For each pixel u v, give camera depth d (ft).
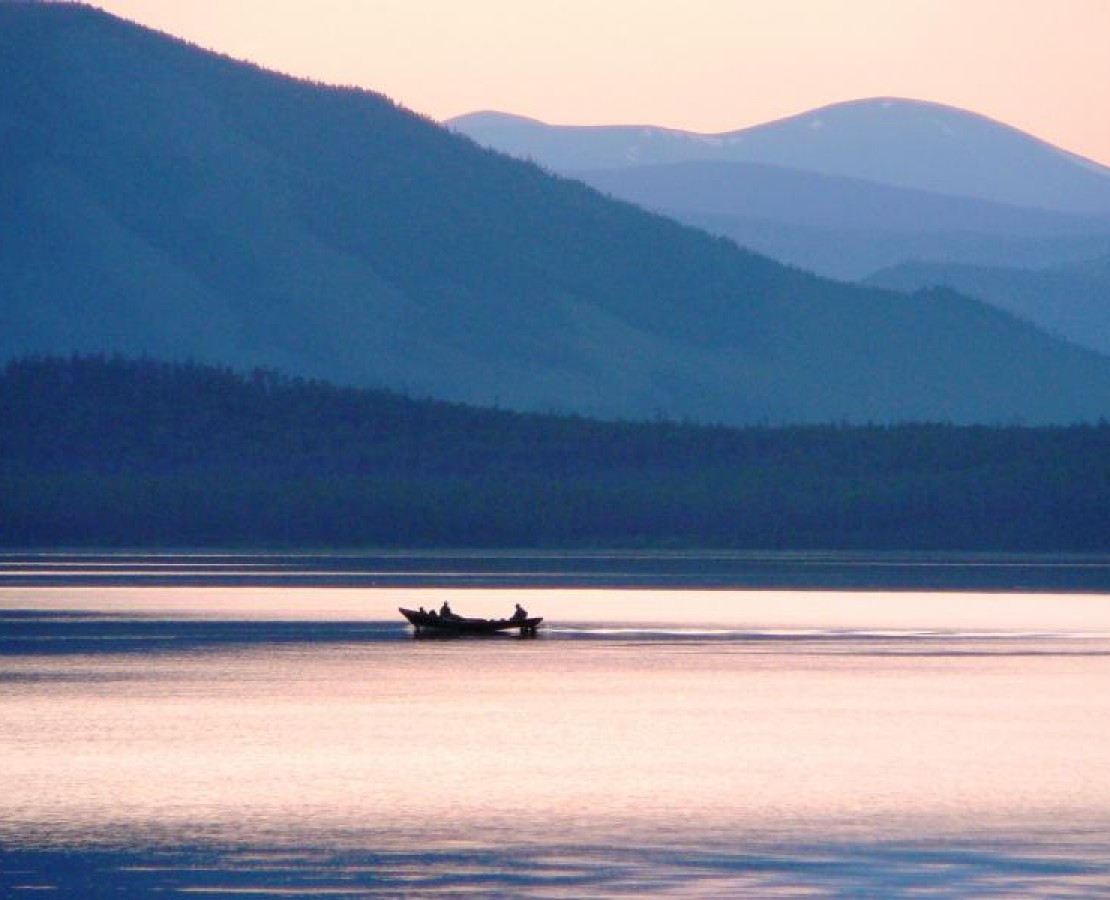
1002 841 573.33
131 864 544.21
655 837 577.84
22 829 585.63
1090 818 606.14
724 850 561.84
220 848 563.07
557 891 517.55
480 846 566.77
